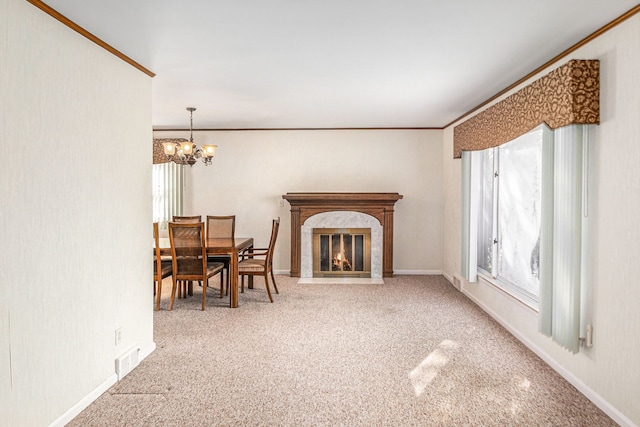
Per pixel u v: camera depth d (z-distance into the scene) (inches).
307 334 161.3
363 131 273.6
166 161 277.4
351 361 135.3
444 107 207.0
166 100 193.9
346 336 159.2
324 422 99.0
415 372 127.0
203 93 179.6
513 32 109.9
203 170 279.0
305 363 133.7
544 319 127.4
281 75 151.3
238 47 121.6
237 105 204.4
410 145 273.4
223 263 220.1
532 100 133.6
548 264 125.9
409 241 276.4
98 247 111.3
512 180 174.4
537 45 119.5
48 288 92.4
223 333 162.2
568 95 108.9
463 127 212.1
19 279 84.1
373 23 104.9
